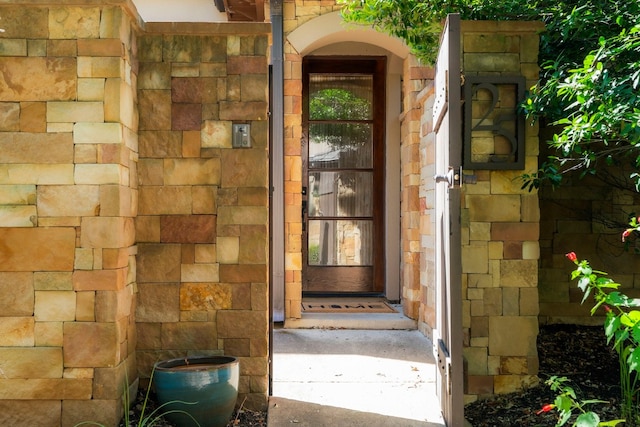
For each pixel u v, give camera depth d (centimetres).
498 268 365
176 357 342
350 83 650
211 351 343
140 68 342
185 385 302
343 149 651
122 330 315
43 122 305
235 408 341
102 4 303
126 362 322
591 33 363
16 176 304
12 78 305
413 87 555
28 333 304
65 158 305
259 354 344
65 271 304
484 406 352
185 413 304
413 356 458
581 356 420
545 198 480
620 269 479
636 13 329
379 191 649
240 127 344
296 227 554
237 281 343
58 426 303
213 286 343
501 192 366
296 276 552
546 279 482
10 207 304
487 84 359
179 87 343
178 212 343
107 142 305
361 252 653
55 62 305
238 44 345
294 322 548
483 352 364
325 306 602
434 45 429
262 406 345
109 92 305
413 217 555
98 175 305
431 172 489
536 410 337
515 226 365
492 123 363
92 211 304
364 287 652
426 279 514
